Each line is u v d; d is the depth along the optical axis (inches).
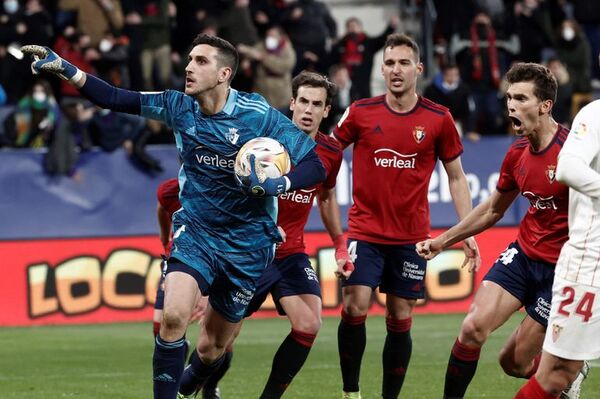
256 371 1482.5
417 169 1199.6
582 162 818.2
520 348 1034.1
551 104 975.0
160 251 2170.3
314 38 2426.2
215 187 955.3
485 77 2437.3
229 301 987.3
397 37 1192.8
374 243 1193.4
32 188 2119.8
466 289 2246.6
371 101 1211.9
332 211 1176.8
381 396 1261.1
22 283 2103.8
